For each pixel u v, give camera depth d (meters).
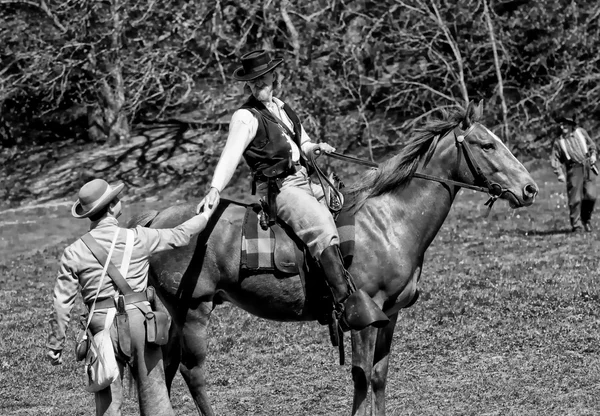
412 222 8.91
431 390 10.45
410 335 12.96
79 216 7.75
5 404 10.62
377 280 8.72
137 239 7.77
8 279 20.17
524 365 11.28
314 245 8.43
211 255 8.70
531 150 33.22
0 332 14.56
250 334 13.45
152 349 7.73
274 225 8.72
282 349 12.72
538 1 33.56
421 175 8.98
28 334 14.38
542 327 13.02
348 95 37.03
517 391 10.19
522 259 18.62
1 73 34.06
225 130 36.06
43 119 41.47
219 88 35.66
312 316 8.84
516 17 34.28
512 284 15.97
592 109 34.94
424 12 32.84
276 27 32.06
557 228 22.33
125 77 36.22
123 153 37.03
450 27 34.91
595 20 34.50
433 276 17.34
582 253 18.94
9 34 33.38
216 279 8.75
